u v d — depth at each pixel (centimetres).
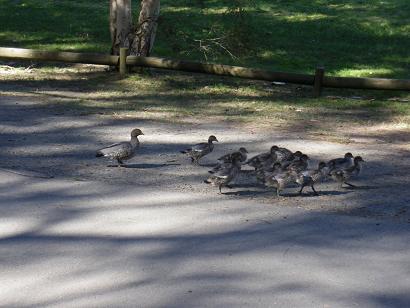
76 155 1681
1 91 2358
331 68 2994
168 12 3672
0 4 4012
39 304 1005
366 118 2133
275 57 3122
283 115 2144
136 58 2603
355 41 3469
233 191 1461
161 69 2797
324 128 1997
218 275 1087
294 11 3956
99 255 1153
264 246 1184
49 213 1320
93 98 2302
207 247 1180
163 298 1020
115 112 2122
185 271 1100
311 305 1000
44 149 1723
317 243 1195
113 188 1459
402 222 1291
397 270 1102
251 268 1108
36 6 3988
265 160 1545
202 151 1622
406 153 1755
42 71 2698
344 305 1001
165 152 1725
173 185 1486
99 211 1332
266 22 3697
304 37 3488
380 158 1705
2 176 1519
